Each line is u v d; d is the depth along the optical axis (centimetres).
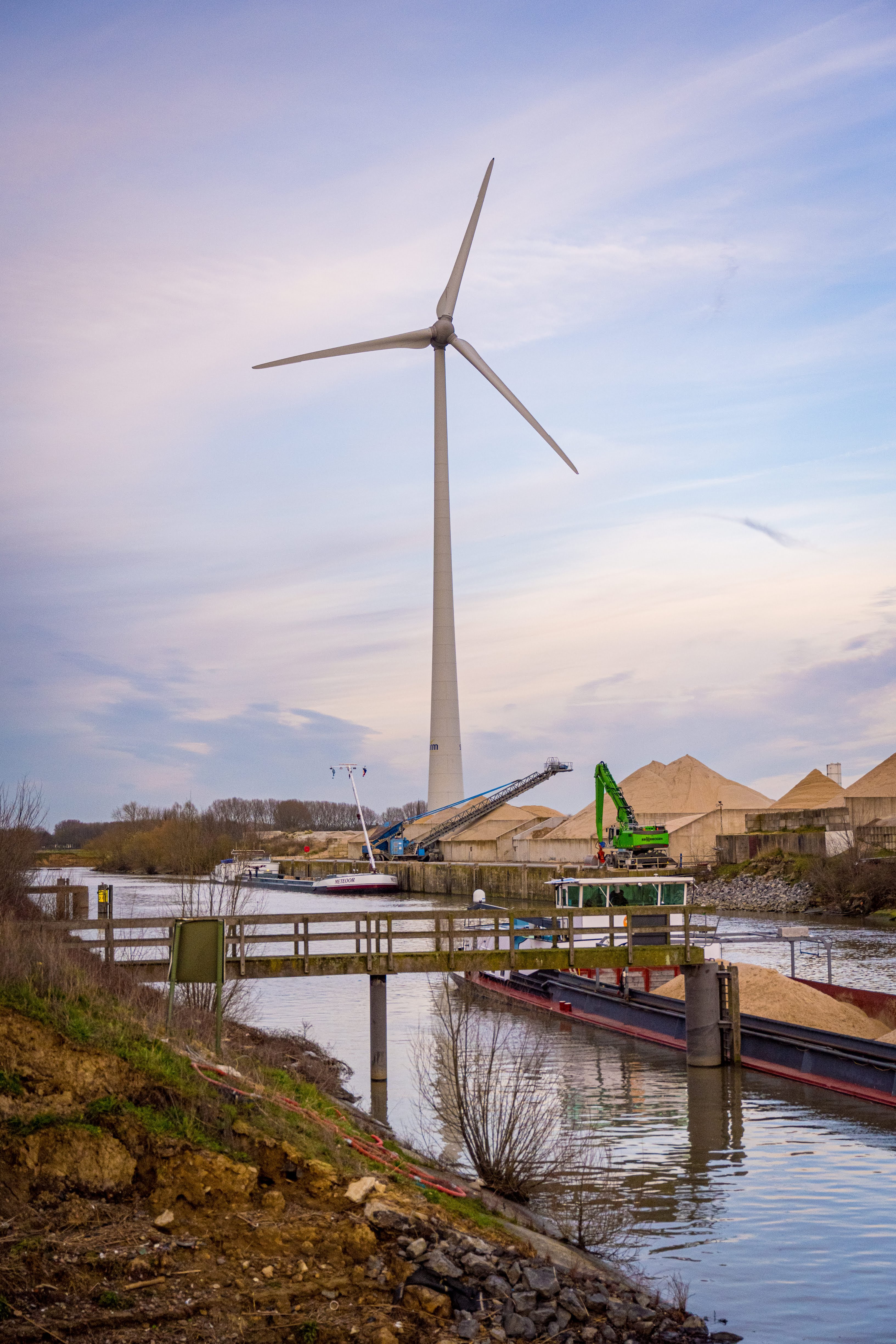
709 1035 2975
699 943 3884
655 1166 2070
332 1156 1381
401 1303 1120
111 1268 1067
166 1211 1170
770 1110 2519
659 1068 2998
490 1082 1967
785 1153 2169
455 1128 1925
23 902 2912
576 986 4075
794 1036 2927
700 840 11806
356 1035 3512
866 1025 3209
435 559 16012
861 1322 1377
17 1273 1025
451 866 13362
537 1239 1472
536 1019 3831
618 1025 3584
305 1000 4350
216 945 1702
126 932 3909
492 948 4966
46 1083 1267
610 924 3397
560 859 13075
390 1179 1430
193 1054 1566
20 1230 1091
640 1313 1297
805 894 9188
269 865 16412
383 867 15500
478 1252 1267
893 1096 2533
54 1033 1346
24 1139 1175
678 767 14625
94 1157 1191
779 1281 1507
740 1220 1764
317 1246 1176
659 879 4034
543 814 16925
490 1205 1568
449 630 16175
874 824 10269
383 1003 2722
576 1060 3095
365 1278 1145
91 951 2325
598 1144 2230
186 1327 1012
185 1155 1227
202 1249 1126
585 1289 1312
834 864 9162
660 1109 2533
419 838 16375
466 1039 2153
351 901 11981
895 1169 2055
